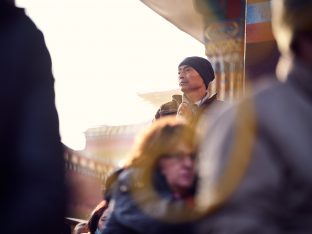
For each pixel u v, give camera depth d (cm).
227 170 170
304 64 179
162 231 251
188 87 484
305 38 180
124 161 309
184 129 269
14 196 200
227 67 756
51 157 205
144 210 265
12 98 207
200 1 769
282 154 167
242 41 756
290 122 170
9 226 197
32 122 206
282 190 166
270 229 164
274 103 174
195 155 265
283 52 187
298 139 168
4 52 211
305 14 179
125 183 283
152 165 270
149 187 268
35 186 200
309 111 173
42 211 199
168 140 266
